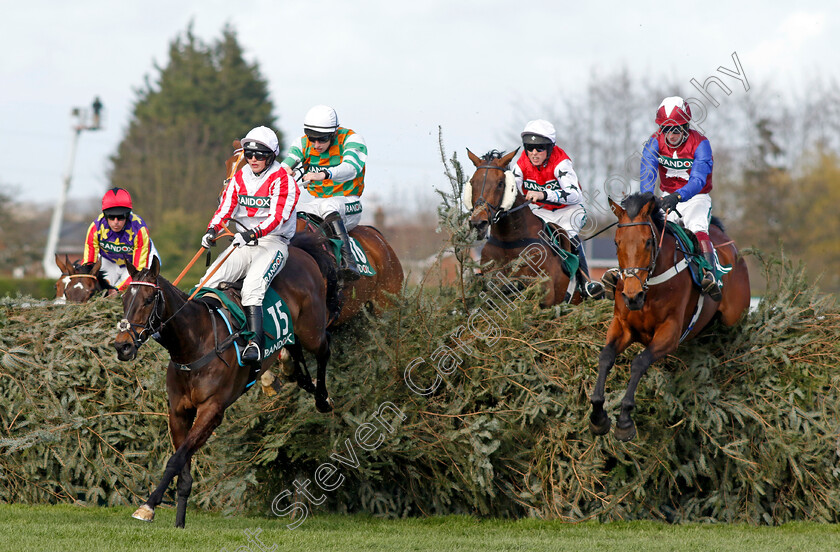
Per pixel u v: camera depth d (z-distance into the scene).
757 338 10.19
